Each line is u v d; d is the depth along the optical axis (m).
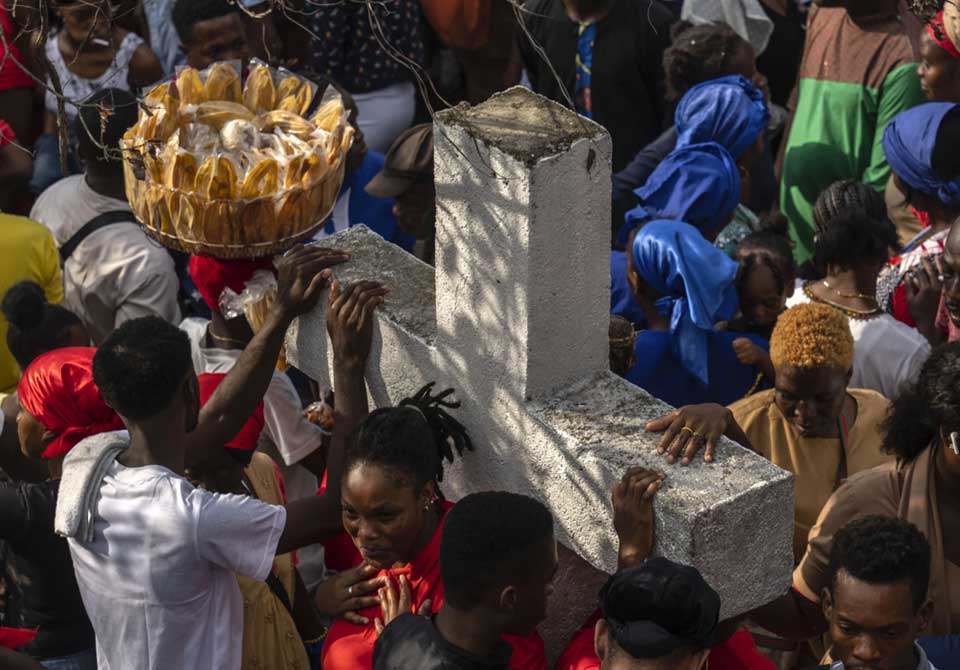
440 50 6.79
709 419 2.81
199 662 2.97
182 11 5.30
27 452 3.48
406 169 4.74
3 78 6.00
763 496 2.68
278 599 3.45
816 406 3.60
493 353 2.93
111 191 4.84
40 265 4.79
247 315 3.69
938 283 4.36
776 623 3.18
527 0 6.16
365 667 2.95
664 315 4.19
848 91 5.72
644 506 2.68
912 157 4.60
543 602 2.56
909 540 2.60
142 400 2.85
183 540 2.85
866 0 5.68
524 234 2.73
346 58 6.19
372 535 2.80
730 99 4.99
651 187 4.83
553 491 2.92
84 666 3.40
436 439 2.99
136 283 4.78
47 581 3.29
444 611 2.58
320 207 3.49
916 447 3.10
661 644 2.25
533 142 2.72
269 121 3.68
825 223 4.26
